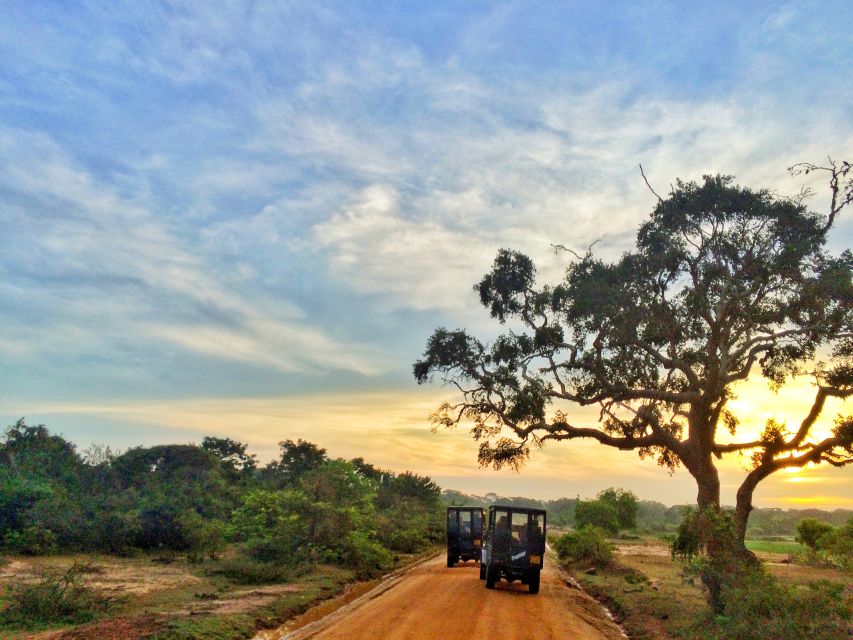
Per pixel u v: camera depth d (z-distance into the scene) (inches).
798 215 827.4
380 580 986.7
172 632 480.4
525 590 814.5
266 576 855.7
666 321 908.0
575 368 983.6
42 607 551.8
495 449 1045.8
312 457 2508.6
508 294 997.2
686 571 589.9
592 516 2422.5
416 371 1046.4
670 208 861.8
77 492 1286.9
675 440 950.4
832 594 466.6
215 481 1753.2
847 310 828.0
